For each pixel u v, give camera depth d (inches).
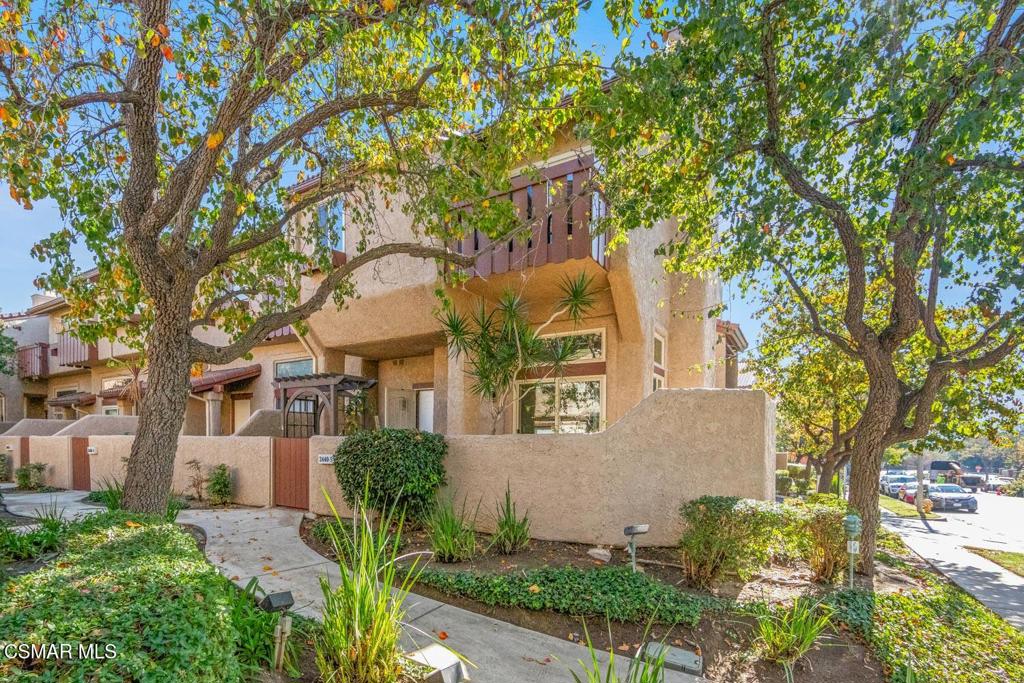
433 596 236.5
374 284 478.0
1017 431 387.5
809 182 302.4
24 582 120.6
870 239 280.2
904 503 930.7
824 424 594.9
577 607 209.9
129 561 143.3
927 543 450.9
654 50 232.5
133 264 277.1
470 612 220.5
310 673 145.3
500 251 399.2
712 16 206.7
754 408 294.5
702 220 317.4
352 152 360.2
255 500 438.9
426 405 564.4
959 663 185.6
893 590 249.0
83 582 119.2
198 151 263.3
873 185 265.9
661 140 343.0
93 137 279.0
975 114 184.4
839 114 261.1
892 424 272.7
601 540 301.6
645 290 454.9
